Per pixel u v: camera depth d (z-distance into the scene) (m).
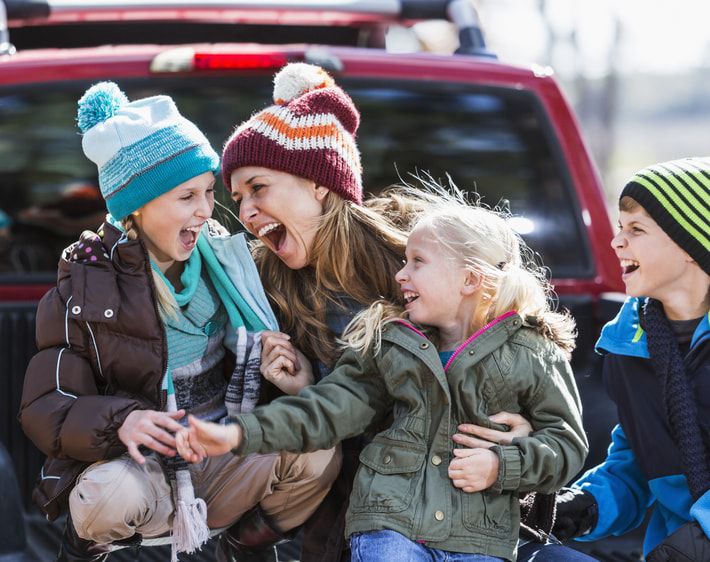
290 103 3.50
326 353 3.54
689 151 27.11
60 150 4.33
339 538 3.29
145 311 3.23
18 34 5.67
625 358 3.48
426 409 3.18
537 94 4.63
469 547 3.08
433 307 3.25
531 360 3.20
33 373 3.25
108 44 5.72
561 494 3.54
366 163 4.58
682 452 3.24
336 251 3.52
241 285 3.49
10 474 3.67
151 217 3.32
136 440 3.09
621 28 18.59
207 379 3.51
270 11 5.11
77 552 3.37
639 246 3.34
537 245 4.60
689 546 3.12
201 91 4.37
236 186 3.51
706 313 3.35
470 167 4.61
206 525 3.43
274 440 3.09
